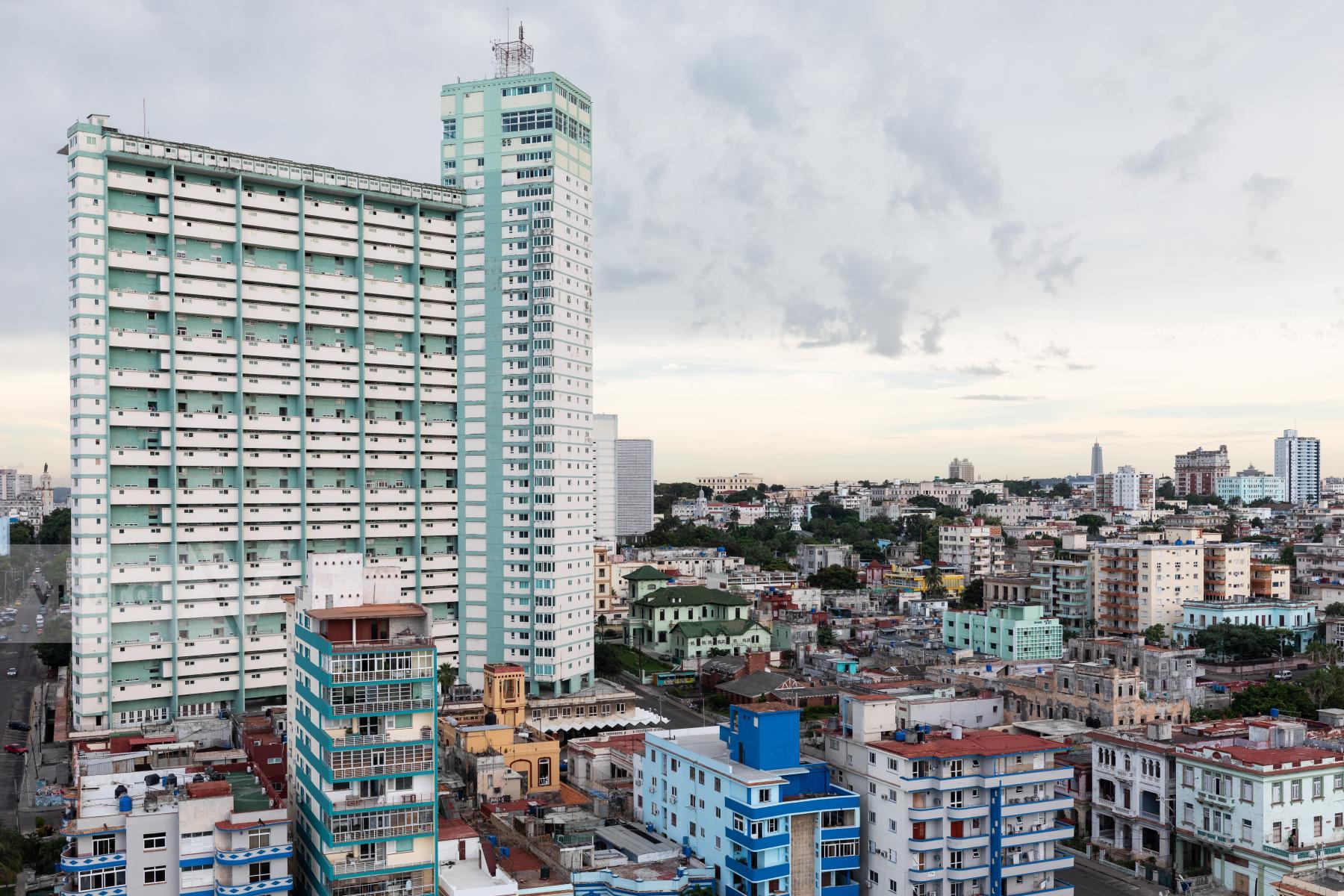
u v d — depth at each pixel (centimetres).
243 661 19638
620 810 14062
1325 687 19325
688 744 12975
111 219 18900
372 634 10838
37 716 19538
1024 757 12006
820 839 11569
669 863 11481
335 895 9856
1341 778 12681
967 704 14588
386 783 10231
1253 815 12231
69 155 18800
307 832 10794
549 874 10838
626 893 10681
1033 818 12044
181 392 19688
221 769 11925
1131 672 17375
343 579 11688
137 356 19212
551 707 19388
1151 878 13000
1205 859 13162
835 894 11675
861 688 19350
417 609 11081
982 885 11669
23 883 11369
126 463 18888
